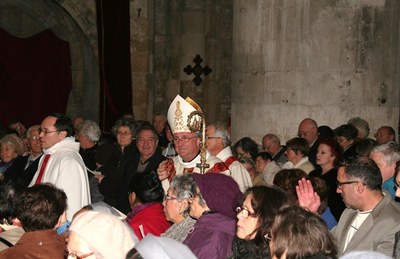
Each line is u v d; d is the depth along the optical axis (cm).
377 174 484
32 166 730
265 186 414
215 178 463
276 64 870
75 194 653
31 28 1509
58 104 1527
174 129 631
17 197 484
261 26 879
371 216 480
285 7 860
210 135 668
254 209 404
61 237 441
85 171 673
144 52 1514
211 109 1520
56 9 1509
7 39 1493
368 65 845
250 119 899
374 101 852
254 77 891
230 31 1515
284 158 861
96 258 363
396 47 858
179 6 1520
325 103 849
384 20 845
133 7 1502
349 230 499
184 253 311
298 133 840
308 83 852
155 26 1527
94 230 365
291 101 862
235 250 411
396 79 866
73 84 1533
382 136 827
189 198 471
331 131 818
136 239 378
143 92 1518
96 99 1534
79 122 1073
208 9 1512
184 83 1515
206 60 1517
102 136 1471
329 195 618
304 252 340
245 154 830
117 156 815
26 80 1506
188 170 632
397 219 474
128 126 833
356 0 838
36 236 434
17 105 1505
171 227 480
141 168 749
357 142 743
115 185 753
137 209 548
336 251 349
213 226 447
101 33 1463
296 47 856
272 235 352
